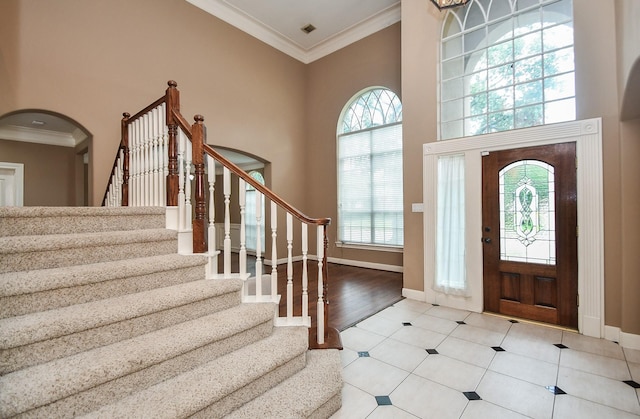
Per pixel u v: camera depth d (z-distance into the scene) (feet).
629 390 6.54
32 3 10.61
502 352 8.26
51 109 10.98
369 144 18.74
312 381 5.86
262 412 4.92
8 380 3.83
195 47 15.26
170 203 7.82
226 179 7.30
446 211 11.97
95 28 12.01
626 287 8.56
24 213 5.70
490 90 11.58
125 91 12.81
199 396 4.42
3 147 18.06
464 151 11.51
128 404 4.24
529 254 10.35
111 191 11.50
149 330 5.32
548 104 10.35
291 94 20.72
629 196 8.55
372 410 5.95
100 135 12.14
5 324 4.18
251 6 16.43
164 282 6.29
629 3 6.87
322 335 7.54
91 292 5.29
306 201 21.88
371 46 18.22
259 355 5.66
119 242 6.23
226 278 7.13
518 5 11.22
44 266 5.35
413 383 6.88
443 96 12.57
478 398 6.34
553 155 9.80
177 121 7.64
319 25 18.25
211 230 7.38
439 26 12.37
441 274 12.05
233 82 17.04
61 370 4.05
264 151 18.90
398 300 12.66
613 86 8.73
